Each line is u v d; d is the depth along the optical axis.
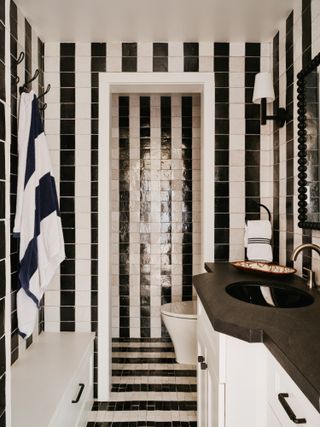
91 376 2.09
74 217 2.21
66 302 2.21
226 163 2.21
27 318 1.77
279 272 1.64
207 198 2.21
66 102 2.20
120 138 3.19
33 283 1.76
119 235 3.19
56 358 1.83
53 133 2.20
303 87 1.64
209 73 2.20
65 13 1.89
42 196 1.87
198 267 3.18
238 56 2.21
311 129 1.59
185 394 2.23
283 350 0.82
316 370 0.72
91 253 2.21
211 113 2.20
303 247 1.45
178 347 2.65
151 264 3.19
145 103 3.18
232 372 1.11
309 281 1.47
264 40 2.19
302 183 1.64
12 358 1.76
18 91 1.87
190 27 2.04
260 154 2.21
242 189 2.20
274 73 2.13
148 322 3.19
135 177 3.19
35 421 1.29
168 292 3.20
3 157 0.99
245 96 2.21
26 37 1.95
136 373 2.51
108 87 2.20
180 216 3.19
